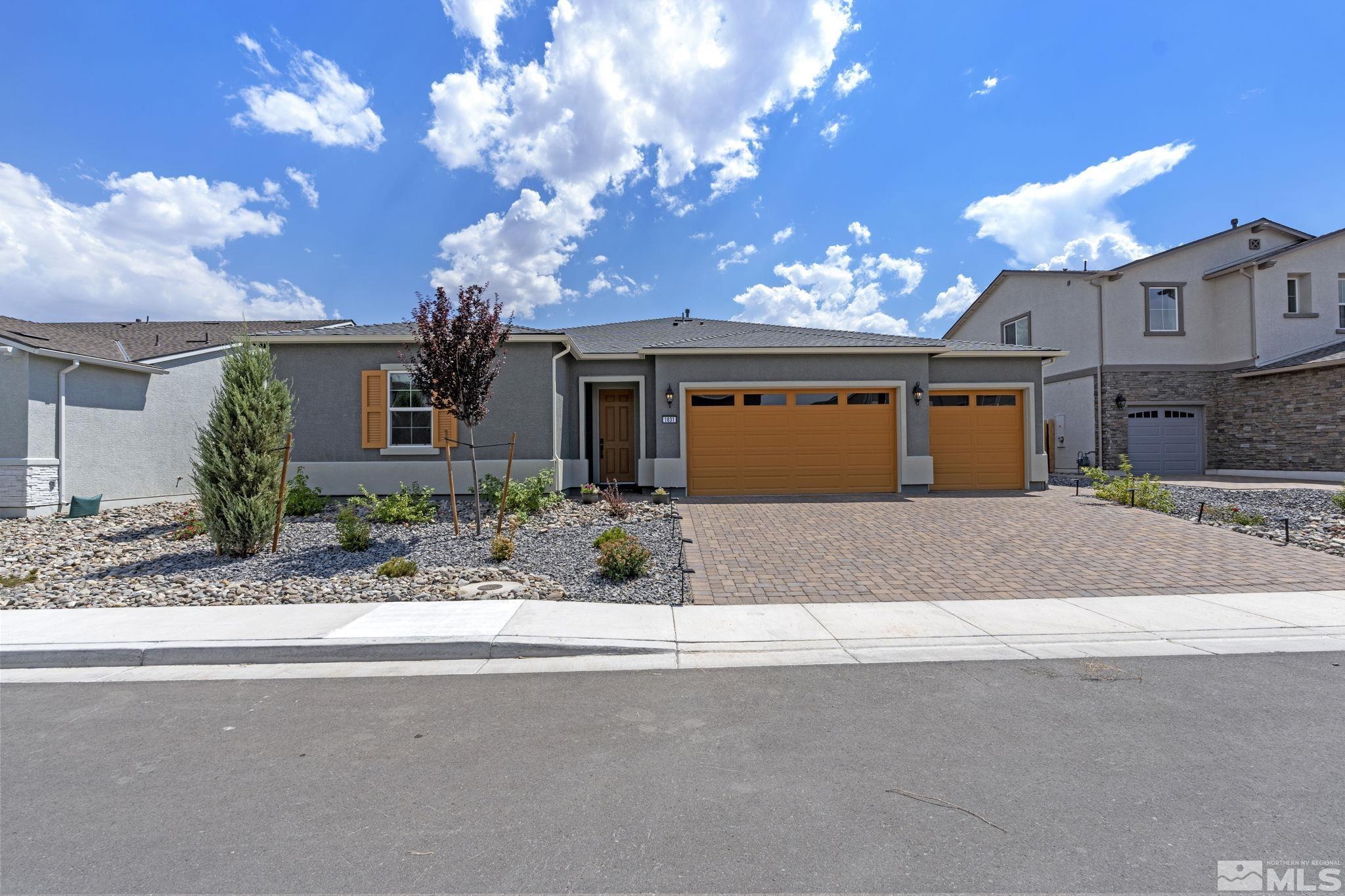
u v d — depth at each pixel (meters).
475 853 2.67
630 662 5.01
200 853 2.69
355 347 12.82
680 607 6.32
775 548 8.79
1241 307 19.06
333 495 12.69
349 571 7.58
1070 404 20.39
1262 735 3.67
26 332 12.15
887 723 3.87
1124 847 2.66
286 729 3.88
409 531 9.64
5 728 3.94
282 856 2.66
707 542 9.12
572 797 3.09
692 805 3.01
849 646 5.30
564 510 11.55
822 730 3.79
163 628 5.59
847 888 2.43
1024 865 2.55
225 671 4.94
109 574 7.59
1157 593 6.77
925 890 2.41
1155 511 11.46
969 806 2.97
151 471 13.91
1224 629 5.62
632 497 13.77
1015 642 5.36
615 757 3.49
